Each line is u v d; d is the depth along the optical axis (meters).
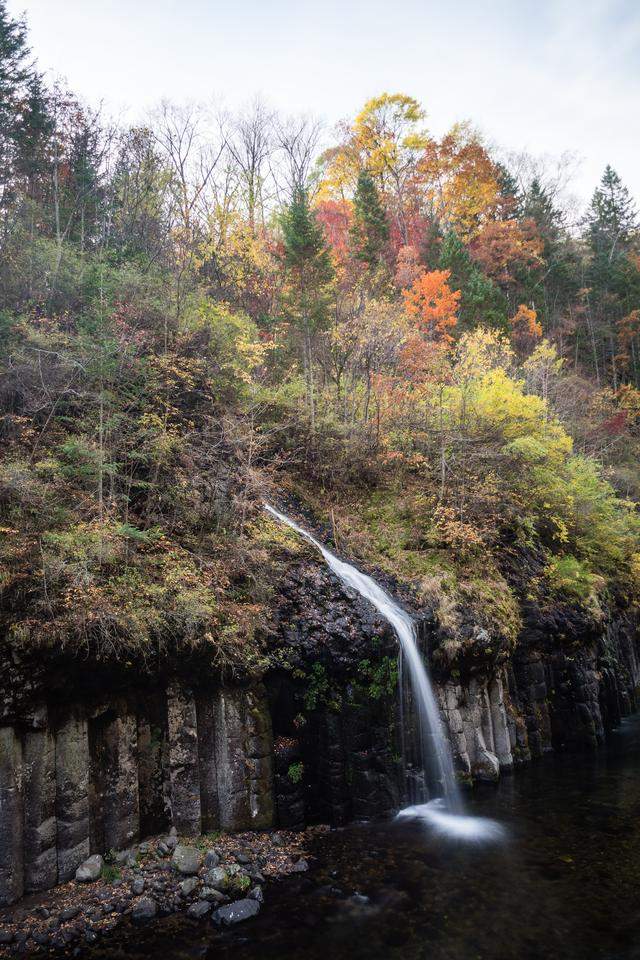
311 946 7.27
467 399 20.00
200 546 11.97
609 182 57.50
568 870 9.03
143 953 7.12
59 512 10.33
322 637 11.08
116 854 8.70
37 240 16.25
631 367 44.91
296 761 10.48
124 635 8.96
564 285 44.72
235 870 8.75
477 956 7.06
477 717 13.45
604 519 21.72
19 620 8.20
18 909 7.64
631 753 15.16
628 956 7.02
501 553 16.89
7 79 19.41
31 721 8.06
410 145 40.62
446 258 32.12
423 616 13.02
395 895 8.34
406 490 17.73
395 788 11.09
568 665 16.47
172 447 12.94
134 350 13.74
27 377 12.42
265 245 25.47
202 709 9.92
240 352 17.48
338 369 19.39
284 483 16.19
